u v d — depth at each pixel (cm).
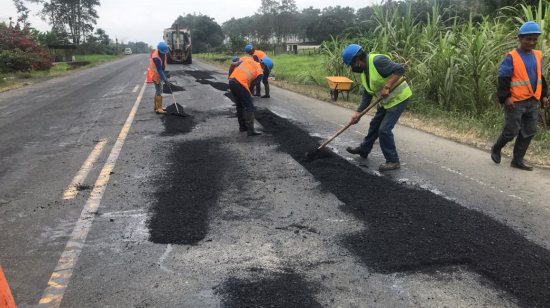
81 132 657
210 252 271
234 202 356
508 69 412
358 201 353
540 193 370
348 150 507
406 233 293
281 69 1939
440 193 373
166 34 2959
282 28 9844
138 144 569
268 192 379
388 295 222
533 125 424
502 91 416
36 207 352
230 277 242
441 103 802
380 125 438
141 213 336
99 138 611
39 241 291
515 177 416
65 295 227
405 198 359
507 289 227
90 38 7281
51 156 517
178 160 487
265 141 579
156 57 772
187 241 287
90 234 300
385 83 425
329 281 236
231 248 276
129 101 1007
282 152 520
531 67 409
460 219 315
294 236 292
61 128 695
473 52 710
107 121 746
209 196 370
